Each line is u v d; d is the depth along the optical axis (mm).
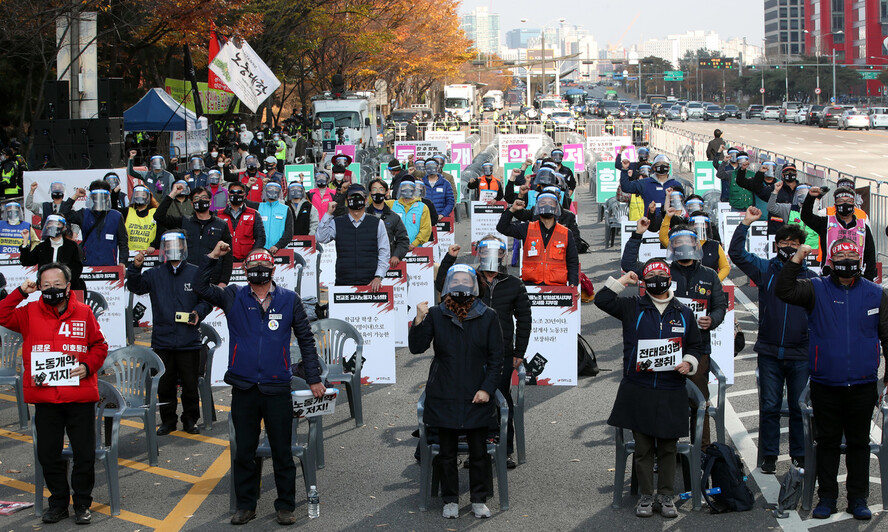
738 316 15133
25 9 24234
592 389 11219
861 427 7262
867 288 7234
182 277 9734
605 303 7500
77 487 7574
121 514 7734
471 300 7371
